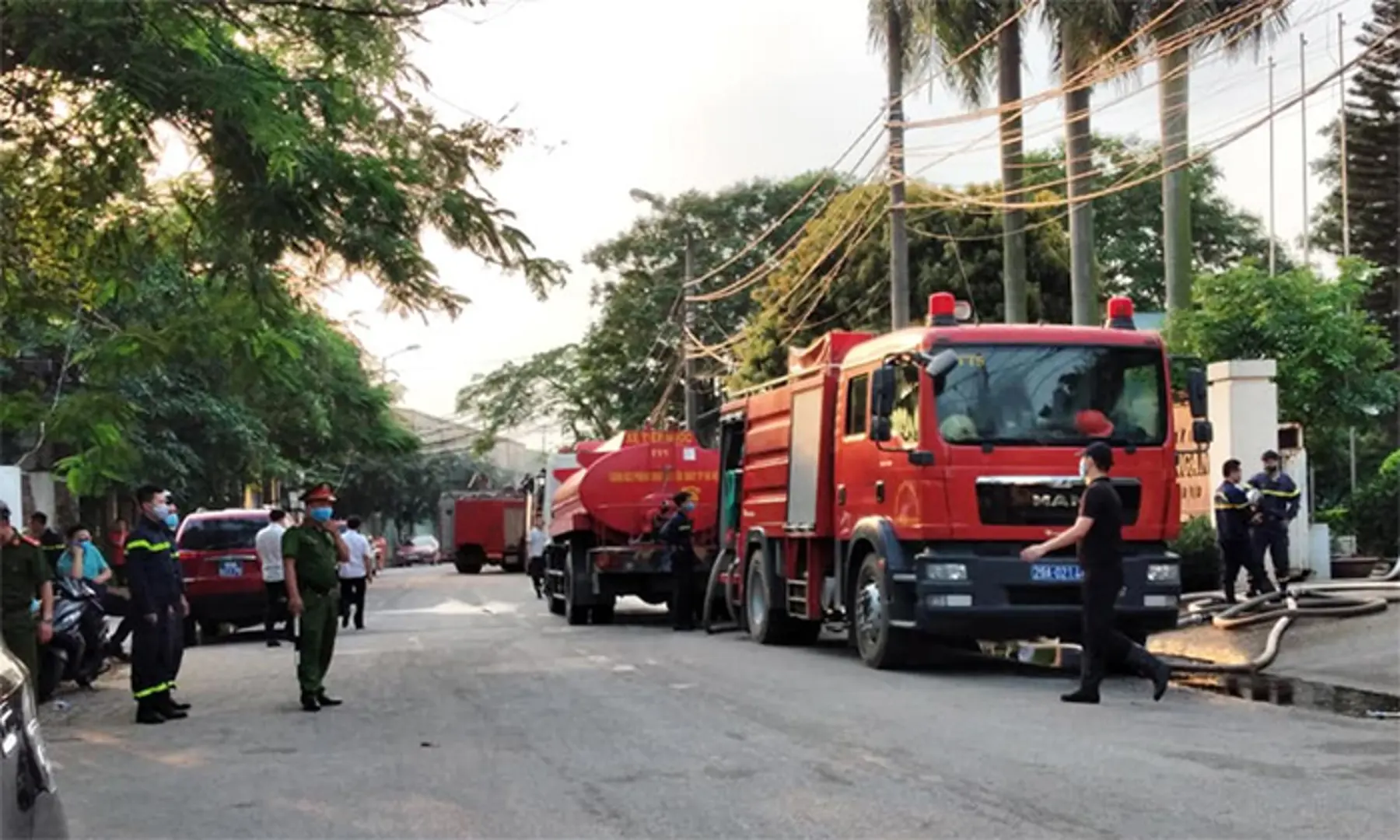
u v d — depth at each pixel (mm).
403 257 13016
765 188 53875
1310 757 8797
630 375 56375
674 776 8539
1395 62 42375
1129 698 11789
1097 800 7547
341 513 82562
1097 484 11508
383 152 13055
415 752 9828
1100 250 54438
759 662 15438
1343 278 25844
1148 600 13055
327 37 12797
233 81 11430
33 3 10758
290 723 11633
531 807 7781
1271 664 13672
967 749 9219
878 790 7930
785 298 39656
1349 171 44469
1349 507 26891
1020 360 13336
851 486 14906
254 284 13648
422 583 44500
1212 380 21047
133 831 7520
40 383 22000
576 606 22750
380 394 41000
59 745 10844
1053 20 25672
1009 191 27578
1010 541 13070
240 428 30703
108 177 12680
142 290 16609
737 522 19672
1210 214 55812
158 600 12188
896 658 14086
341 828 7445
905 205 27406
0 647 4031
